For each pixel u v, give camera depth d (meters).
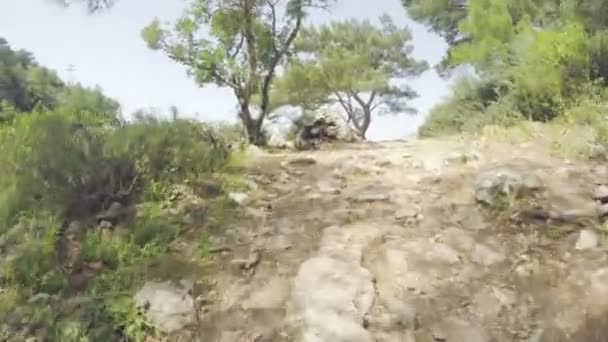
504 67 10.23
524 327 4.01
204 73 11.01
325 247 4.85
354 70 23.28
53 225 4.63
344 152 7.50
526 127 7.60
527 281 4.40
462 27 11.55
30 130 5.56
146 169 5.55
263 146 10.13
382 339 3.95
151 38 11.06
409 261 4.66
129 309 4.10
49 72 16.39
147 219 5.04
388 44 25.84
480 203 5.39
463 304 4.22
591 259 4.55
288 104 19.52
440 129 10.95
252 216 5.32
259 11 11.48
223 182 5.90
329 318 4.09
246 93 11.26
